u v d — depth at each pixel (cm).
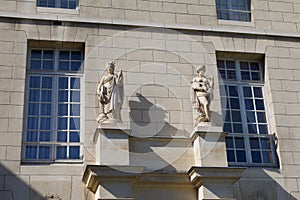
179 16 1323
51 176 1081
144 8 1309
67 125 1166
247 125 1259
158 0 1329
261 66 1341
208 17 1342
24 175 1070
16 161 1080
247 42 1327
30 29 1216
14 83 1153
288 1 1406
